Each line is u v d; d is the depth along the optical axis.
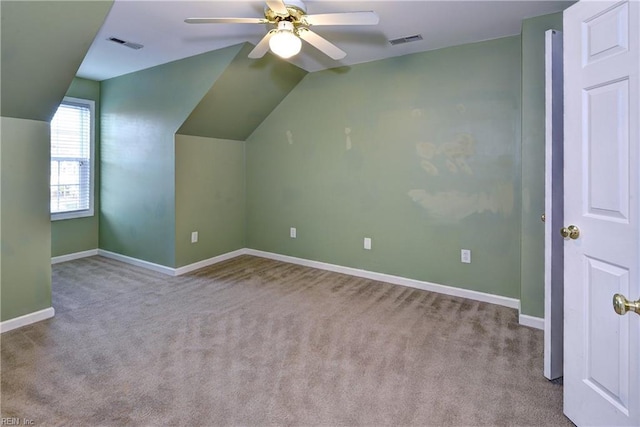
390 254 3.68
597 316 1.51
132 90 4.17
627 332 1.37
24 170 2.63
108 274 3.94
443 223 3.36
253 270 4.11
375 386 1.95
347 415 1.72
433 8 2.45
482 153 3.12
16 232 2.60
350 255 3.94
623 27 1.33
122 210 4.41
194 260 4.14
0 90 2.24
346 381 2.00
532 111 2.62
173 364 2.16
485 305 3.11
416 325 2.71
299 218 4.31
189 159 4.01
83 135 4.50
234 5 2.45
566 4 2.38
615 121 1.39
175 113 3.77
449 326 2.69
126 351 2.30
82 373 2.05
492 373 2.08
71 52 2.24
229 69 3.40
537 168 2.63
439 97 3.29
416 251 3.52
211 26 2.80
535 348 2.37
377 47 3.22
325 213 4.09
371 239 3.79
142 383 1.96
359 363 2.18
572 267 1.65
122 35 3.01
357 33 2.90
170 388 1.92
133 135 4.20
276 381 1.99
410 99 3.44
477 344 2.42
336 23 2.08
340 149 3.91
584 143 1.55
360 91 3.72
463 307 3.06
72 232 4.52
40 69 2.24
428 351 2.33
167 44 3.22
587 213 1.55
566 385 1.70
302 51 3.33
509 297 3.09
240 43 3.20
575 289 1.64
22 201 2.63
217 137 4.31
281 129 4.34
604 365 1.48
